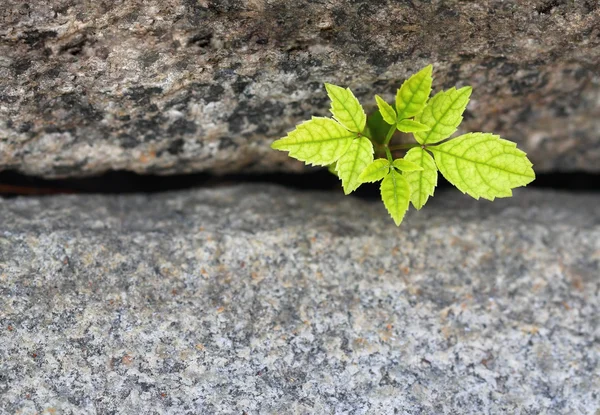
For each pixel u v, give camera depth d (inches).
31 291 10.3
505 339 10.7
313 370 10.2
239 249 11.1
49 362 9.8
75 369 9.8
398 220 9.9
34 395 9.6
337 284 10.9
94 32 9.9
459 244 11.6
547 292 11.2
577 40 10.6
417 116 10.2
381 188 10.0
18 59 9.9
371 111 11.3
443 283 11.1
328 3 10.0
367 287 10.9
